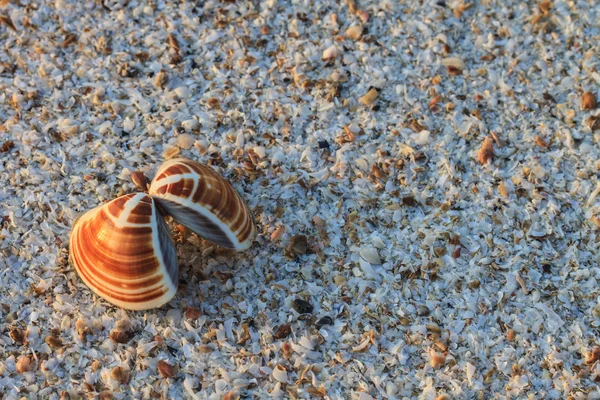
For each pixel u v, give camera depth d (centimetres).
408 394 34
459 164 36
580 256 35
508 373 34
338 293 35
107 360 34
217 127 37
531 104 37
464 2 39
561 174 36
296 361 34
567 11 39
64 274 35
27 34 38
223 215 34
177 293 35
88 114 37
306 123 37
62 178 36
